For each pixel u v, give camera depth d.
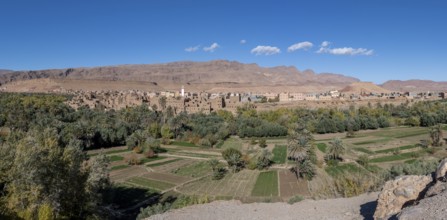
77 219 37.56
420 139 115.31
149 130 123.81
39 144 35.22
